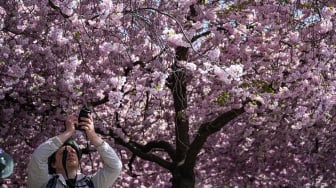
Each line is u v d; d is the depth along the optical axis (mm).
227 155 13188
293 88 8695
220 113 10414
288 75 8656
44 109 8891
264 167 13727
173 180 10008
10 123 9305
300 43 8562
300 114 8602
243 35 8781
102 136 10391
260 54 8852
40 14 6914
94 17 7250
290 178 14141
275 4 8477
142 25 7734
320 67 8227
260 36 8617
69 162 3842
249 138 12383
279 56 8727
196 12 8992
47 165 3801
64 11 6535
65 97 8352
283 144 12602
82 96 8164
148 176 12812
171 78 9398
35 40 7590
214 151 12961
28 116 9172
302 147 13039
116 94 6984
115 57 8086
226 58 8812
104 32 7582
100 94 8070
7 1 7168
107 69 8266
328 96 8266
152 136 11641
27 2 6801
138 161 12547
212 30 8617
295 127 8703
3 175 3506
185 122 10031
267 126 10383
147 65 8094
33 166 3764
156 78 7156
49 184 3762
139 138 11258
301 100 9180
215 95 9031
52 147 3793
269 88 8008
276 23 8430
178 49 8578
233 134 12047
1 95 7281
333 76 8508
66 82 7422
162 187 12875
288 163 13820
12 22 7195
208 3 9250
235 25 8945
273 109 8641
